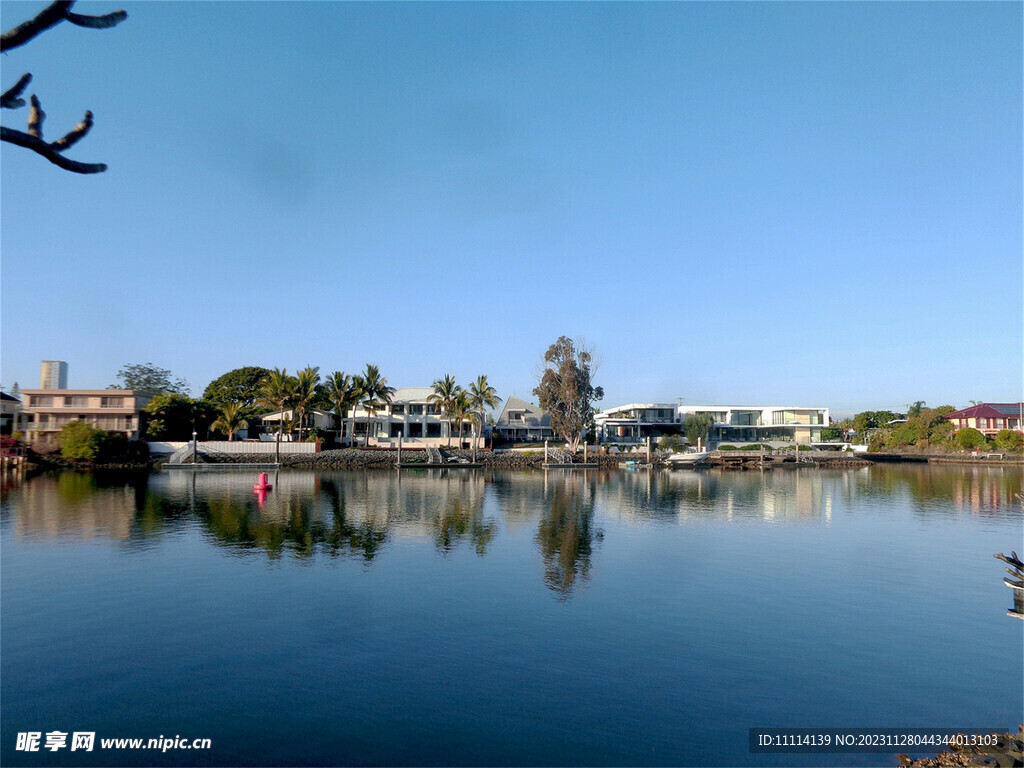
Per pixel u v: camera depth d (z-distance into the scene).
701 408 123.00
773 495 55.97
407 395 111.88
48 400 80.75
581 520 39.19
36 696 13.94
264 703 13.70
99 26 3.19
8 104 3.43
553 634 17.94
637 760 11.65
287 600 20.81
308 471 80.94
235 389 103.06
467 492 55.38
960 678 15.32
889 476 82.38
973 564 27.16
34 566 25.05
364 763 11.51
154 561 26.02
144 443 80.50
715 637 17.86
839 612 20.19
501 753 11.85
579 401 103.50
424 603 20.66
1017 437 110.62
